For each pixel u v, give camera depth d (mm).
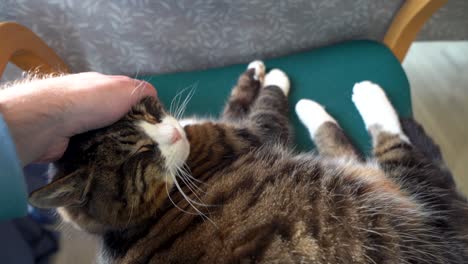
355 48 514
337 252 312
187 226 354
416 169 416
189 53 537
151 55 534
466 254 363
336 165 405
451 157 659
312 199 346
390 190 387
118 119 374
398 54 533
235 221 337
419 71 750
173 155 397
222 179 393
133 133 381
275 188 360
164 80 535
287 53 552
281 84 497
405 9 492
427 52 771
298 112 486
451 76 741
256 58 554
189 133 445
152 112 413
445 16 607
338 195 355
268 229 322
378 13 513
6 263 527
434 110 707
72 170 344
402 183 405
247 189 365
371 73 492
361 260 312
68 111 325
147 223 384
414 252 334
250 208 344
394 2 499
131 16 474
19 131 304
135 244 373
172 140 396
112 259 385
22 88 330
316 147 469
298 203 341
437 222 375
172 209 385
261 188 363
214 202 363
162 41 513
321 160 415
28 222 615
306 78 507
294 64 521
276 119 474
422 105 712
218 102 515
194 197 380
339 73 500
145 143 386
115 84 355
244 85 508
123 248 380
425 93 726
